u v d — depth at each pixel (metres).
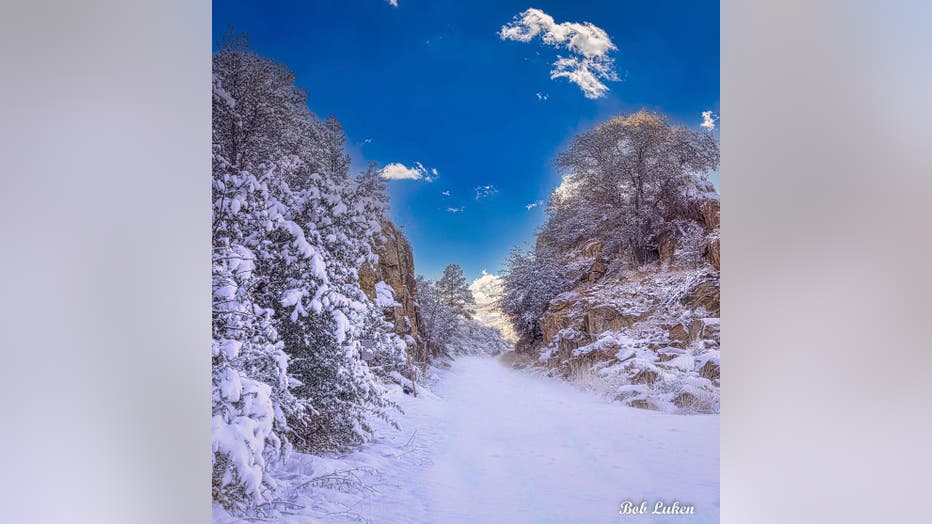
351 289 2.81
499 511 2.77
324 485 2.68
